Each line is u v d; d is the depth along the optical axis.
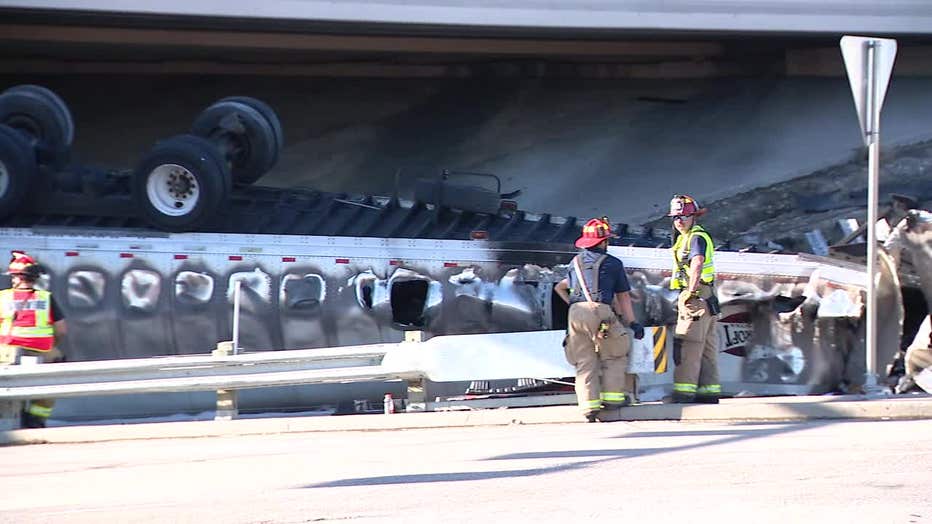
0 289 44.00
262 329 43.75
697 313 35.88
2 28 78.94
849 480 22.84
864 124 37.75
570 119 87.06
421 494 22.88
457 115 89.00
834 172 74.19
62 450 34.03
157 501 23.36
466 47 85.38
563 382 39.91
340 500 22.53
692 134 82.69
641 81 91.94
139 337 44.03
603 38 82.94
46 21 76.88
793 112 83.94
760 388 42.50
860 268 42.09
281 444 33.00
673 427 33.38
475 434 33.50
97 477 27.33
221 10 71.62
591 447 28.95
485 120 87.94
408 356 37.78
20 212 47.84
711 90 89.38
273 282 43.88
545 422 35.69
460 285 43.53
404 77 94.06
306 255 44.00
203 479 26.20
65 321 43.19
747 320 42.91
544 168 80.00
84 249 44.50
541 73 93.19
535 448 29.19
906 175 72.31
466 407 38.75
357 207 48.75
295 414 43.56
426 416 35.91
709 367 37.06
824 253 48.88
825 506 20.45
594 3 74.06
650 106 87.81
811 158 76.69
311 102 92.19
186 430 36.03
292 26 76.50
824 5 76.19
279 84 93.94
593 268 35.00
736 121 83.75
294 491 23.89
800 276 42.56
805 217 68.69
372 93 93.19
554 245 43.81
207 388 37.78
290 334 43.75
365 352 37.88
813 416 34.00
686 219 36.50
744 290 42.38
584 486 23.11
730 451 27.27
